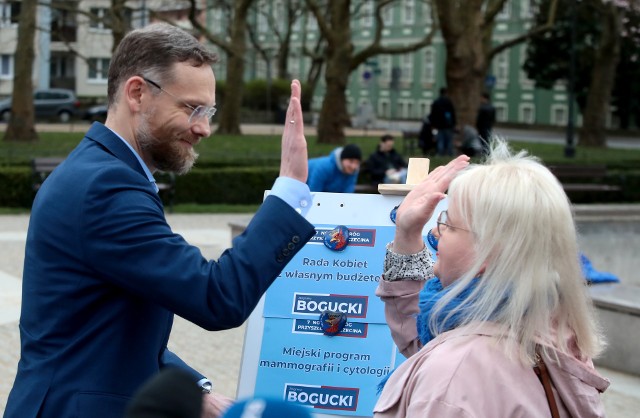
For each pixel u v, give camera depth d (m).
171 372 1.43
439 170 2.84
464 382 2.19
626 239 11.66
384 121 57.56
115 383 2.54
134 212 2.49
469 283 2.31
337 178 9.23
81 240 2.48
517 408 2.19
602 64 35.47
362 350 3.64
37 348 2.58
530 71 49.34
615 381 7.25
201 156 21.72
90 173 2.53
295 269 3.72
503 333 2.26
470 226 2.31
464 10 24.95
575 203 21.23
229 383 6.92
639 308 7.29
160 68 2.63
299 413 1.33
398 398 2.31
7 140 28.94
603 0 34.72
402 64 58.59
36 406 2.53
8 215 16.69
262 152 24.06
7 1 29.84
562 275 2.28
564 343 2.30
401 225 2.82
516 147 28.58
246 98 55.91
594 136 35.69
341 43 29.89
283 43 53.69
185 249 2.51
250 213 17.94
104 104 53.22
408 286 2.87
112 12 26.78
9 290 9.75
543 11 45.72
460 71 24.66
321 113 30.58
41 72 56.22
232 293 2.49
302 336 3.68
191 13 29.55
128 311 2.56
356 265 3.68
